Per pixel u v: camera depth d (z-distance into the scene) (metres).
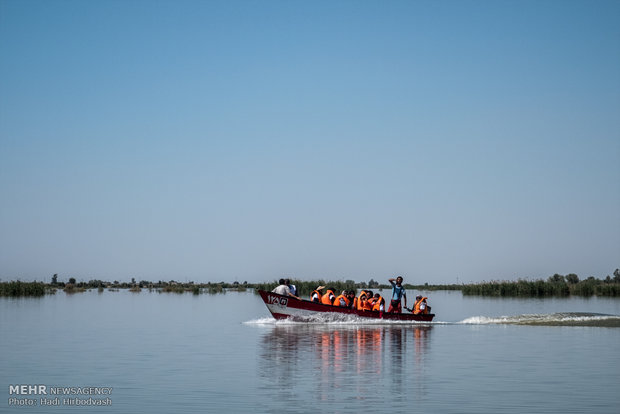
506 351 22.20
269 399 14.59
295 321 33.44
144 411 13.61
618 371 18.05
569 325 31.84
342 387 15.88
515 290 66.06
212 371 18.12
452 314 39.88
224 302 52.91
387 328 30.77
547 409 13.65
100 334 27.27
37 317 35.59
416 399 14.54
